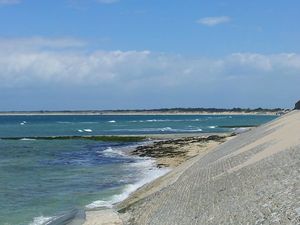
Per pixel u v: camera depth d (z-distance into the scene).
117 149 69.62
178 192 25.23
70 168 49.03
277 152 23.97
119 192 33.88
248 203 17.17
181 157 52.31
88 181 39.50
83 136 97.69
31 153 66.19
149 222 21.91
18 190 35.88
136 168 46.91
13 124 187.62
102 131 125.81
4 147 76.06
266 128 42.53
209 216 18.25
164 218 21.33
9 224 25.70
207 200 20.80
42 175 43.94
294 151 22.20
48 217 27.16
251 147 30.56
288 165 19.88
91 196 32.78
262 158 24.17
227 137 74.25
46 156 61.91
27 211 28.80
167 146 65.12
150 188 31.81
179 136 92.44
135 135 101.19
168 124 176.00
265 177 19.69
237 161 27.06
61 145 79.25
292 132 30.50
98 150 69.25
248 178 21.03
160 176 37.75
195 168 31.73
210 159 33.72
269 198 16.48
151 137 90.75
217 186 22.55
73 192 34.56
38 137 97.44
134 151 64.19
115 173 43.88
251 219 15.43
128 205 27.52
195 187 24.66
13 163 54.09
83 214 26.38
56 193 34.38
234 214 16.83
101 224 23.75
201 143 65.56
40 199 32.31
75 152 66.88
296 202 14.78
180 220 19.83
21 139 92.38
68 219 25.44
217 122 194.38
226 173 24.70
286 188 16.67
